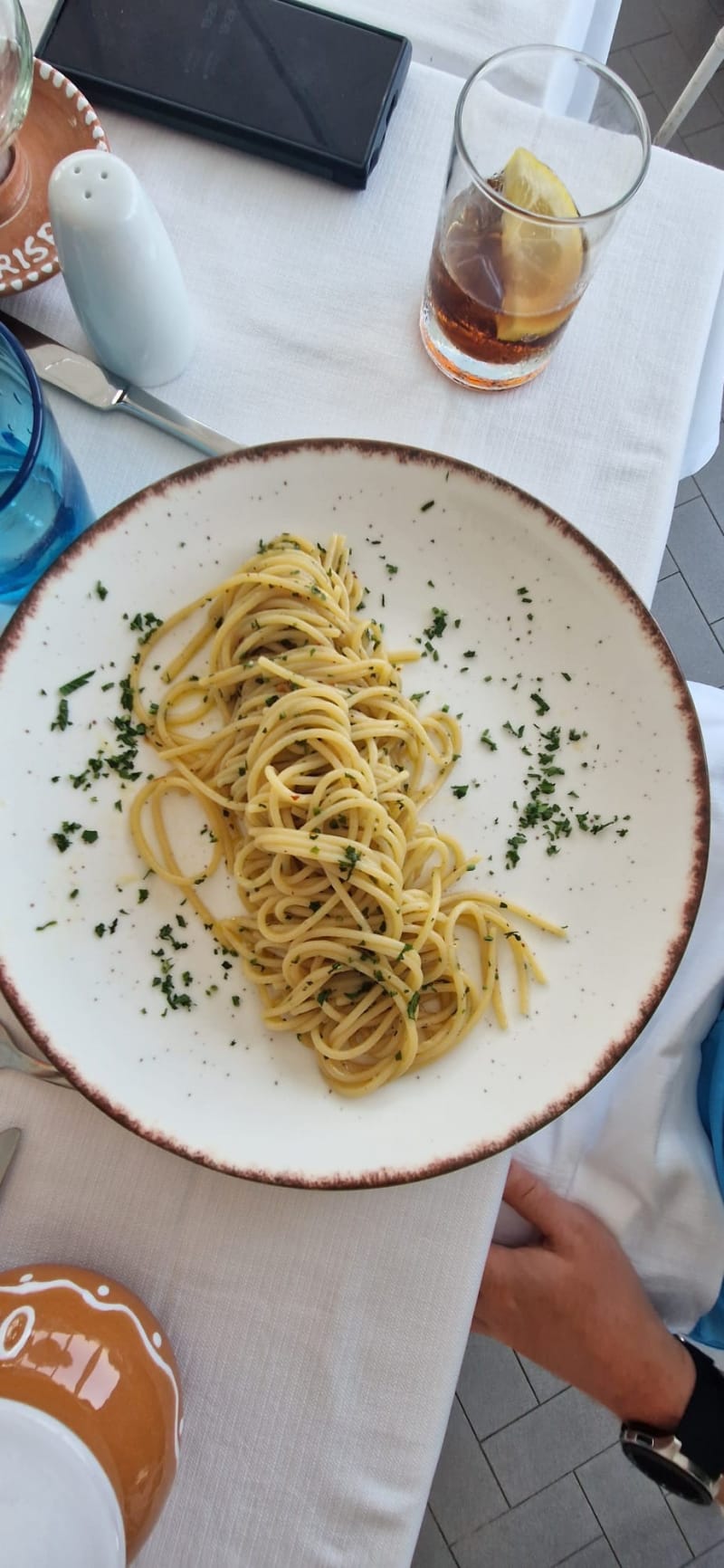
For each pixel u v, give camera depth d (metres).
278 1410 0.37
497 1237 0.51
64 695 0.41
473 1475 0.80
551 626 0.43
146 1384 0.33
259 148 0.47
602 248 0.41
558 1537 0.79
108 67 0.46
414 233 0.48
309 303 0.47
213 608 0.44
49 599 0.40
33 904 0.40
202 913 0.41
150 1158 0.39
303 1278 0.38
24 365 0.38
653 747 0.41
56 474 0.39
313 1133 0.38
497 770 0.43
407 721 0.43
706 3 1.07
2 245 0.45
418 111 0.49
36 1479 0.28
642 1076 0.50
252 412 0.46
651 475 0.46
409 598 0.44
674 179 0.48
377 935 0.42
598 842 0.42
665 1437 0.53
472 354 0.44
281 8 0.47
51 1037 0.37
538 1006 0.41
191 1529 0.37
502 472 0.46
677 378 0.46
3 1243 0.39
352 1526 0.37
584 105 0.53
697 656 0.97
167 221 0.48
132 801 0.42
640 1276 0.52
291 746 0.44
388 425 0.46
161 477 0.45
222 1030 0.40
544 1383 0.82
